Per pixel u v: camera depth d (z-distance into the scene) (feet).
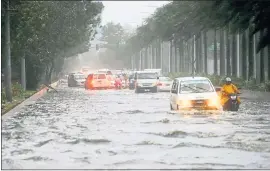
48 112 212.84
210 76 499.10
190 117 181.98
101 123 167.43
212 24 394.32
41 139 129.39
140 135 135.33
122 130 146.72
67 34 456.45
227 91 209.26
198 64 602.85
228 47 496.64
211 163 95.76
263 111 206.39
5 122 171.73
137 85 404.98
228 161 97.66
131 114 200.85
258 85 378.12
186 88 203.21
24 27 287.69
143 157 102.47
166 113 202.39
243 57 453.58
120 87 492.95
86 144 120.67
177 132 140.26
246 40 480.23
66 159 101.04
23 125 162.40
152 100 295.69
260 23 326.03
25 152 109.60
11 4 273.54
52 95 358.84
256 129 147.13
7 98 257.14
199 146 116.16
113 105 253.85
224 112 200.75
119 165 94.48
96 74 488.02
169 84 419.33
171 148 113.50
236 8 330.75
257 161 97.50
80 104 262.88
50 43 433.89
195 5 413.59
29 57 386.11
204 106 196.95
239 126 154.61
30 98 312.29
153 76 418.31
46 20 339.16
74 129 150.92
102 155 105.19
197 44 615.98
